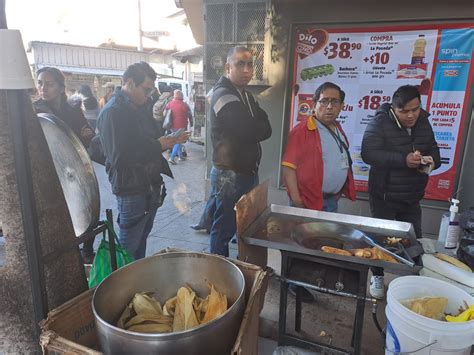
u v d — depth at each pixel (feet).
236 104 8.00
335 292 5.74
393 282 4.89
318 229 6.54
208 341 3.54
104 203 16.35
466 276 5.39
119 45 55.62
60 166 4.96
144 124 8.28
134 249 8.42
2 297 4.52
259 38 12.94
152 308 4.45
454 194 11.73
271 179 13.96
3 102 4.01
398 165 8.68
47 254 4.50
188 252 4.90
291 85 13.07
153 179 8.32
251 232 6.34
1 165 4.15
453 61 11.20
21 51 3.64
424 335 4.20
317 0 12.16
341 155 8.48
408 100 8.29
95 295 4.04
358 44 12.09
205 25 13.46
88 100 22.72
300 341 6.38
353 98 12.52
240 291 4.36
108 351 3.59
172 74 58.08
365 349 6.89
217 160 8.48
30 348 4.71
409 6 11.34
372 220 6.81
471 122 11.14
